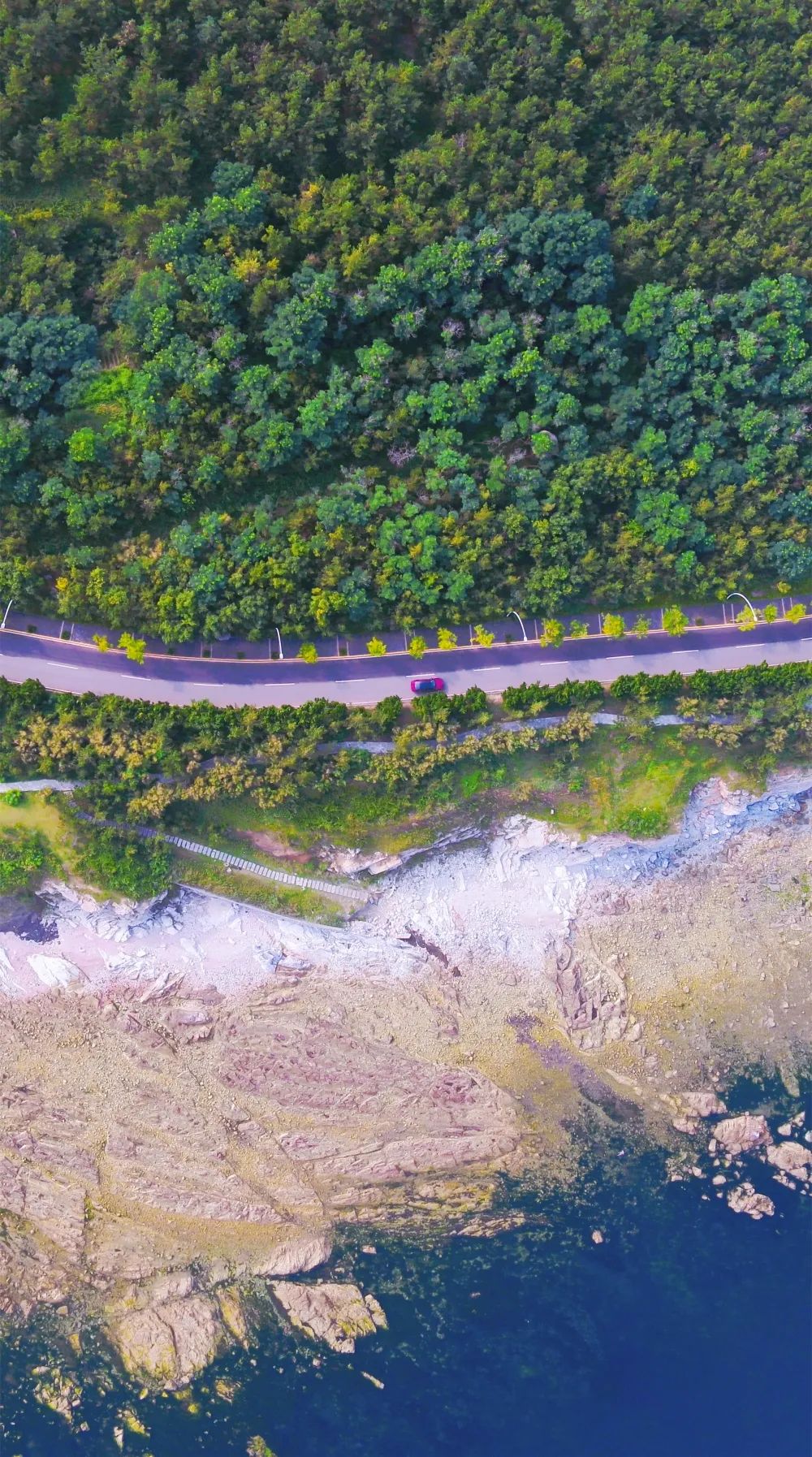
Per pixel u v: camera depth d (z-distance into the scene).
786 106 78.38
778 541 79.19
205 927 82.88
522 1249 82.69
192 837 79.75
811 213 77.44
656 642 81.50
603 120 79.06
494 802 81.50
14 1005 82.56
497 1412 79.00
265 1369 79.69
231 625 75.00
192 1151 82.88
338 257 75.12
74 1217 81.56
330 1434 78.44
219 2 74.44
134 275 76.06
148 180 75.62
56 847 77.88
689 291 76.38
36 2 74.25
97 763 75.31
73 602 74.06
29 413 74.12
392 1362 80.06
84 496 73.00
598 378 77.81
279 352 73.81
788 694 80.50
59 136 74.75
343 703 77.75
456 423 76.62
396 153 77.69
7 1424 78.44
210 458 73.38
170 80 74.50
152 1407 78.81
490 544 75.50
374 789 79.06
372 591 76.06
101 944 82.38
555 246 74.56
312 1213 82.75
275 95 74.06
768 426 77.50
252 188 73.69
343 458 77.00
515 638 80.19
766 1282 82.31
